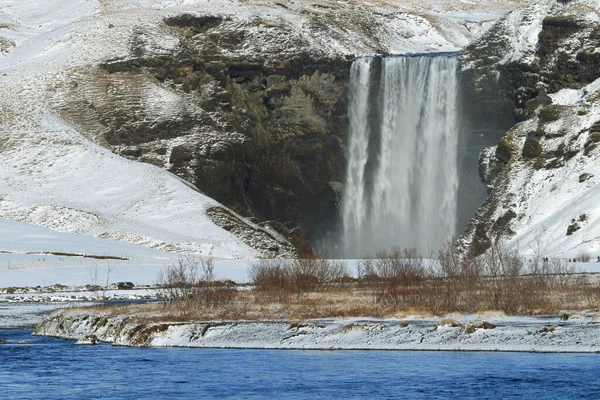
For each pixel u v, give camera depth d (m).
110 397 102.00
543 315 137.62
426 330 127.38
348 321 135.25
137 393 103.50
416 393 101.75
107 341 136.75
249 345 128.50
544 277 163.25
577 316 132.88
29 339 140.50
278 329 131.62
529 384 104.00
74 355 124.19
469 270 164.88
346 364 115.50
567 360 115.44
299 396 101.38
